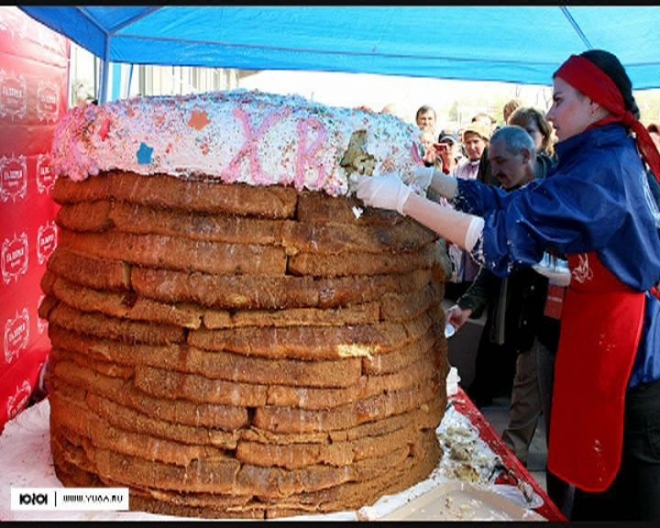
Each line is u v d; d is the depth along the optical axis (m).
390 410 2.46
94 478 2.47
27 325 3.75
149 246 2.30
